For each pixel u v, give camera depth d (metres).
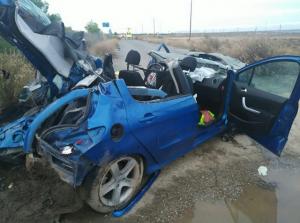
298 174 4.16
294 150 4.89
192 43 30.14
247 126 4.71
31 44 2.97
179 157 4.04
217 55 10.49
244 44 19.94
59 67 3.15
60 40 3.21
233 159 4.48
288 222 3.19
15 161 3.39
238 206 3.40
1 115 3.86
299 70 3.87
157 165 3.54
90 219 3.00
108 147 2.74
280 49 19.86
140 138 3.07
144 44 29.98
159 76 3.96
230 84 4.46
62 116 3.14
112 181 2.98
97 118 2.72
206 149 4.74
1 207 2.99
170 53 7.16
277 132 4.22
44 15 3.72
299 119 6.39
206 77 4.84
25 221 2.84
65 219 2.96
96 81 3.36
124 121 2.88
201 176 3.95
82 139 2.67
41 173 3.40
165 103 3.43
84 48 4.16
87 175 2.79
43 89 3.81
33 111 3.52
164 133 3.41
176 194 3.52
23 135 3.24
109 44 16.53
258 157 4.58
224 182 3.85
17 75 4.95
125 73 3.69
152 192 3.52
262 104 4.41
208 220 3.14
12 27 2.86
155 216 3.12
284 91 4.14
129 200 3.28
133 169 3.21
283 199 3.58
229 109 4.90
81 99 3.05
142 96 3.38
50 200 3.14
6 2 2.78
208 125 4.28
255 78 4.77
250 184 3.85
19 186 3.32
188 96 3.81
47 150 2.79
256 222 3.16
